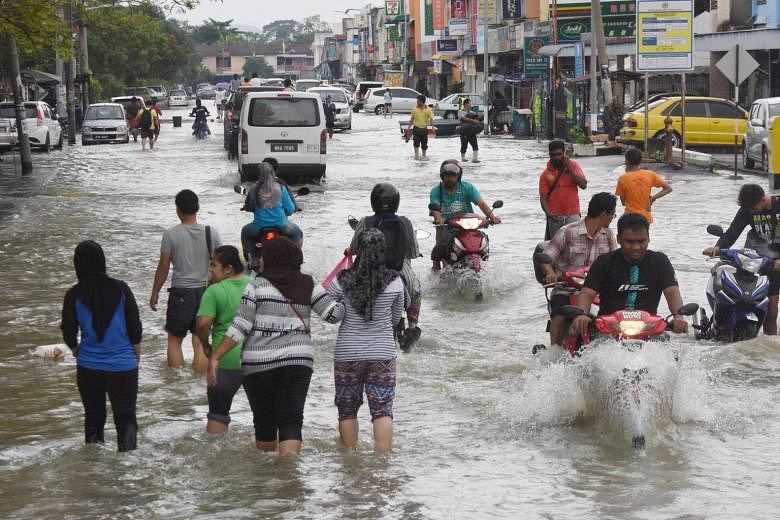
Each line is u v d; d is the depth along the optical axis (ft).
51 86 255.29
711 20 183.52
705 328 44.04
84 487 27.96
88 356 30.42
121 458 30.27
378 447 30.37
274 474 28.73
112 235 78.07
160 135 224.94
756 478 27.96
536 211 88.12
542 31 239.91
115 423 30.89
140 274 61.82
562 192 56.18
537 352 40.47
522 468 29.14
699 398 33.94
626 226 32.45
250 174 111.04
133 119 210.79
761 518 24.97
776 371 39.32
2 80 207.62
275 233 56.39
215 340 32.86
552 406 33.60
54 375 40.88
